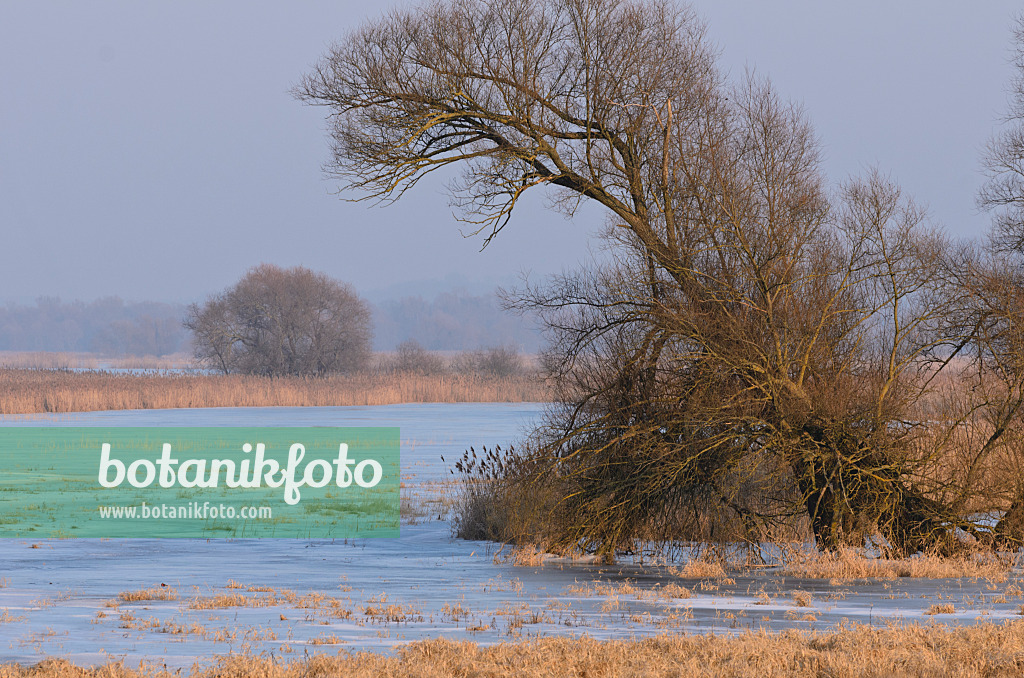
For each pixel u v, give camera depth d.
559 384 81.88
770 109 79.25
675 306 75.81
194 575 70.69
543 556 80.88
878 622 51.75
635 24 80.50
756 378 76.06
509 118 79.44
